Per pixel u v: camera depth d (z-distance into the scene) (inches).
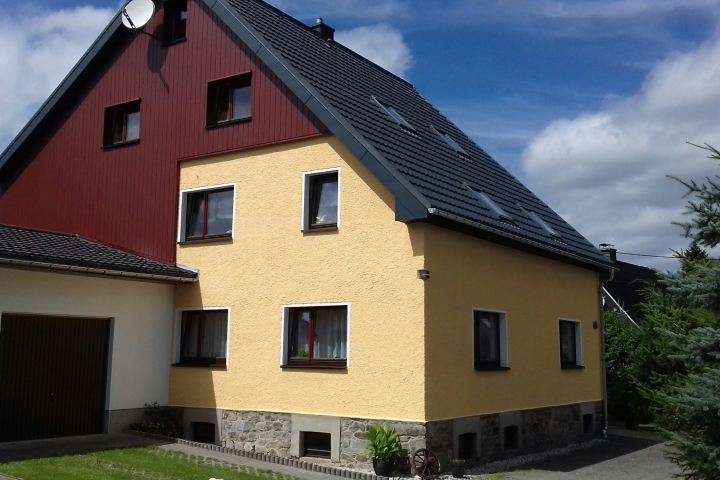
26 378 502.0
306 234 529.7
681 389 341.4
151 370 574.6
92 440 510.9
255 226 557.0
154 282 581.3
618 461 567.5
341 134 504.4
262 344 540.7
